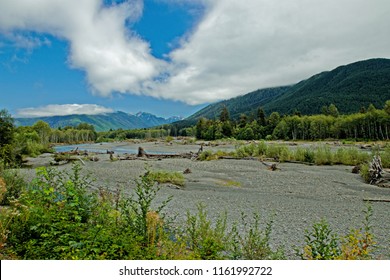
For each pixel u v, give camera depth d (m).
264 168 25.14
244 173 22.34
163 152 53.06
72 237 5.10
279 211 11.20
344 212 11.15
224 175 21.41
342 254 4.73
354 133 88.75
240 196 14.25
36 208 5.52
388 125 82.75
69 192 5.95
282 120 103.81
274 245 7.39
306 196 14.52
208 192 15.36
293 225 9.30
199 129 118.94
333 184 17.84
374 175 18.31
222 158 33.69
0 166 13.02
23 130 71.94
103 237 5.02
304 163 28.03
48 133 93.56
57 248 4.70
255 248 5.88
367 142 72.75
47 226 5.36
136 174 21.97
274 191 15.86
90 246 4.74
